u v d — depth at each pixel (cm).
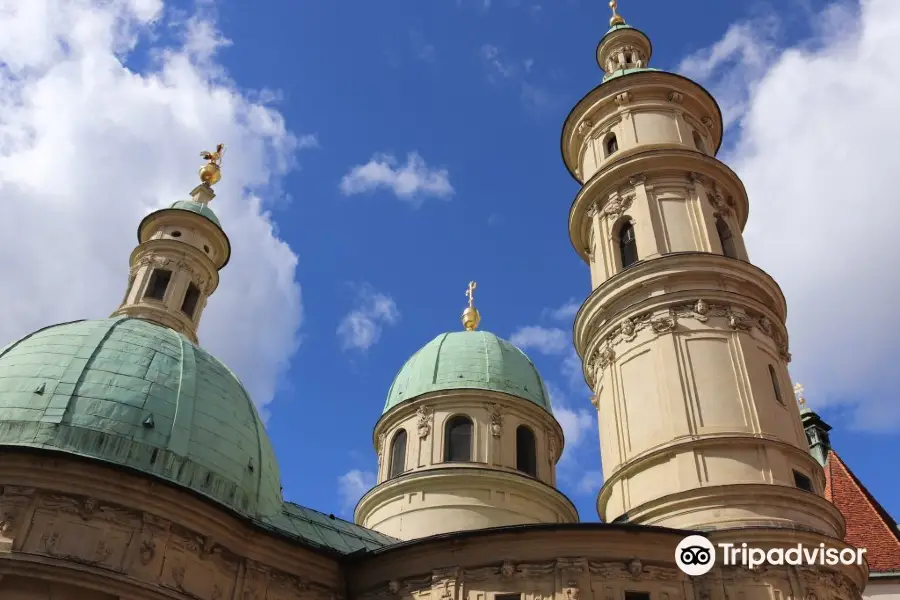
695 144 4019
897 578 4281
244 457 3036
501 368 4691
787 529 2645
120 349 3081
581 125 4266
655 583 2586
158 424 2841
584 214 3975
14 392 2797
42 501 2445
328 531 3316
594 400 3584
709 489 2798
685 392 3077
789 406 3200
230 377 3388
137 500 2536
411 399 4525
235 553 2736
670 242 3506
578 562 2605
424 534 3956
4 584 2294
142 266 4319
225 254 4659
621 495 3095
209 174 5006
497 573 2666
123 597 2372
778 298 3472
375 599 2830
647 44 4847
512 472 4178
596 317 3525
